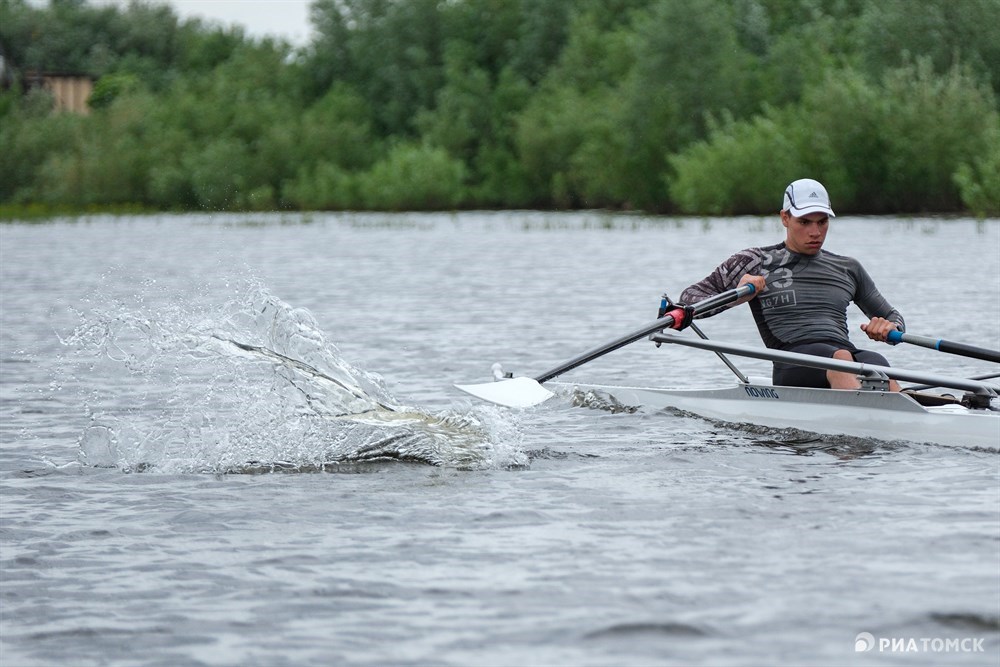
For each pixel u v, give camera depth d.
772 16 198.88
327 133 180.00
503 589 13.27
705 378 29.52
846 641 11.67
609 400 24.98
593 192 154.62
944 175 117.12
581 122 169.12
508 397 23.59
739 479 18.31
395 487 18.11
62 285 56.84
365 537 15.39
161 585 13.60
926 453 19.88
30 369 30.84
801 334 22.78
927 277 55.25
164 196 170.12
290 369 22.36
